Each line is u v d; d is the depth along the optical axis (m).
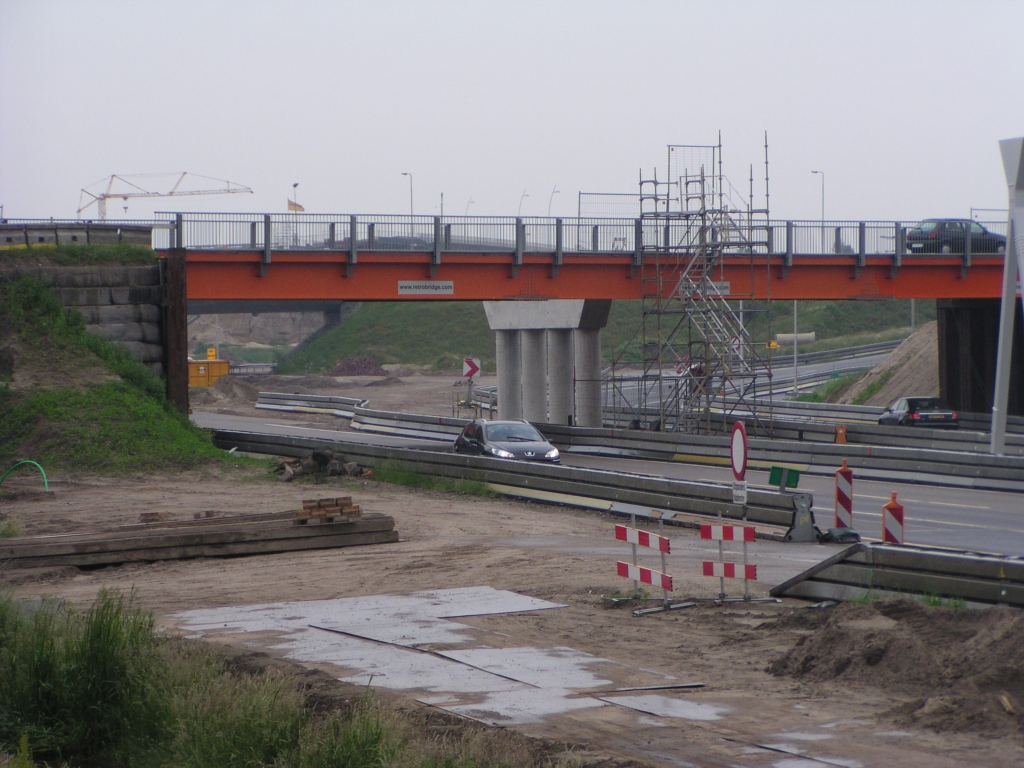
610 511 26.14
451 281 43.22
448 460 31.44
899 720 9.52
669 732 9.36
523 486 28.92
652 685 10.95
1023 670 9.91
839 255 46.84
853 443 42.94
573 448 44.59
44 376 37.31
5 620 13.07
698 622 14.20
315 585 17.53
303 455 37.16
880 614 11.90
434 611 15.08
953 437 39.28
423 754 8.36
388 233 42.25
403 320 138.00
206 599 16.45
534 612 14.98
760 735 9.27
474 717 9.77
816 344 118.94
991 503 27.84
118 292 40.19
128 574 19.00
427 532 23.42
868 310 129.62
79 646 11.18
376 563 19.52
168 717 9.84
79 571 19.34
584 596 16.14
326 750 8.55
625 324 129.00
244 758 8.87
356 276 42.06
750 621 14.16
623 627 13.97
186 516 23.75
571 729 9.45
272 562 19.97
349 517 21.77
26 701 10.80
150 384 39.09
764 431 45.69
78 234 41.38
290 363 132.62
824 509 27.08
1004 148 31.89
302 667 11.67
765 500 22.59
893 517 18.20
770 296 46.69
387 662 12.05
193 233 40.69
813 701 10.31
